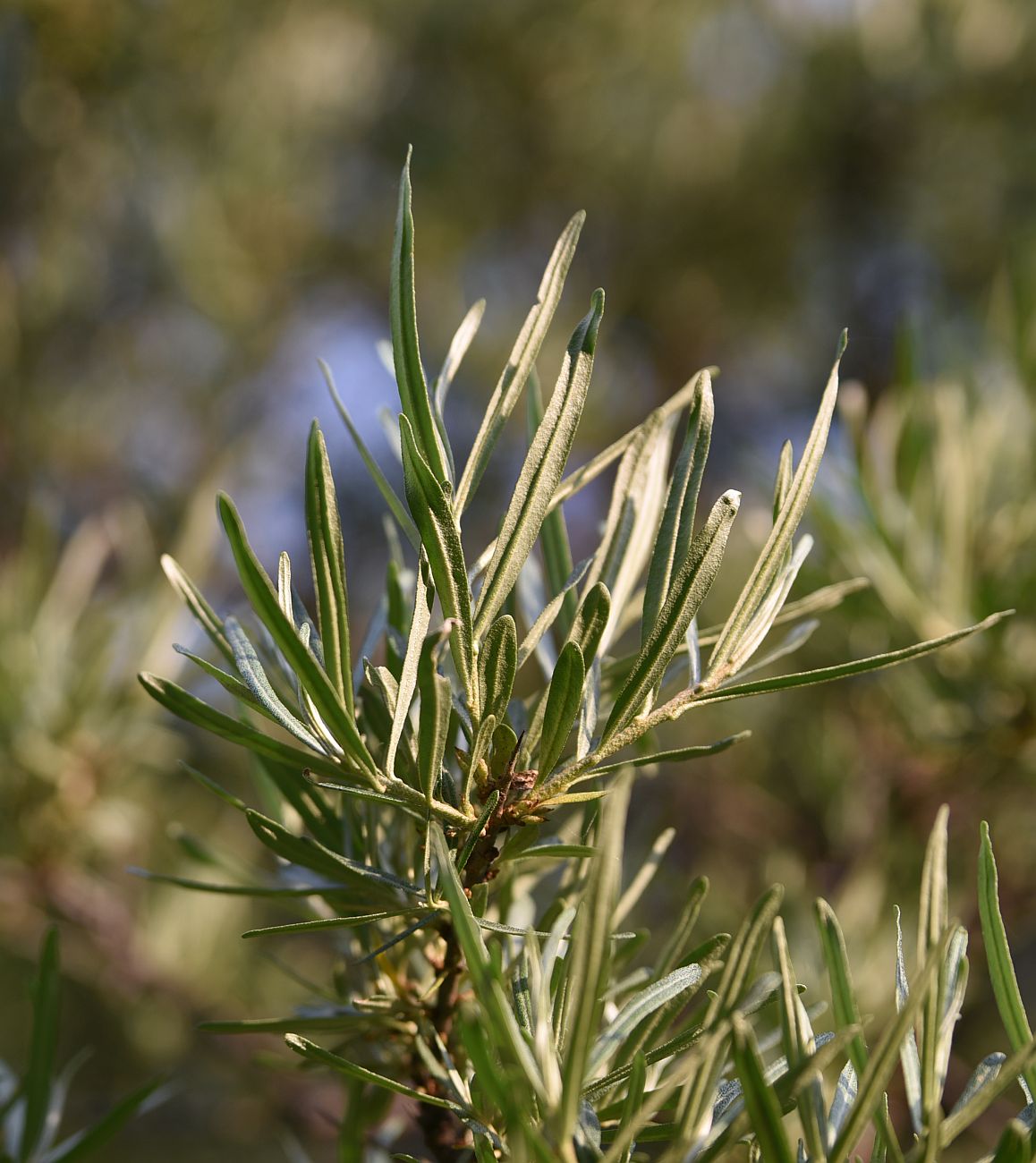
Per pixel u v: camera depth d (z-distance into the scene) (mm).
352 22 2348
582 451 2449
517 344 495
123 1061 1576
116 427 1990
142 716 947
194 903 1153
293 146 2223
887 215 2537
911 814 972
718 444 2562
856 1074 491
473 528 2189
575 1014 450
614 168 2572
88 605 962
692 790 1225
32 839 963
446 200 2559
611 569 517
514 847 500
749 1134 491
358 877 520
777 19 2602
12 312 1913
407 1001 538
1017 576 824
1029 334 928
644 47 2549
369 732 531
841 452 834
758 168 2551
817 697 1127
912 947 904
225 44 2037
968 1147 1021
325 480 475
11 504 1805
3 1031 1889
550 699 484
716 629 533
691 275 2643
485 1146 491
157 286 2084
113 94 1931
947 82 2406
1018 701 846
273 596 467
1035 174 2398
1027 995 1431
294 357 2363
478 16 2480
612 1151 457
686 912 522
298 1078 1080
